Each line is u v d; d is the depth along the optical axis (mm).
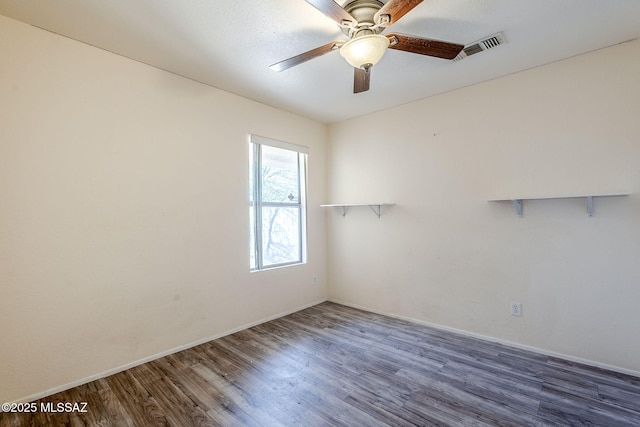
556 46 2301
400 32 2117
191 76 2750
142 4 1798
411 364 2424
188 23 1991
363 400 1966
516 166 2707
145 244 2504
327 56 2400
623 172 2258
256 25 2016
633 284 2232
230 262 3092
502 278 2791
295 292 3781
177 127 2709
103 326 2283
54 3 1782
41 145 2031
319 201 4133
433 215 3215
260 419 1794
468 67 2607
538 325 2609
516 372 2281
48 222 2057
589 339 2389
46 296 2047
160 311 2586
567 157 2475
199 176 2855
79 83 2186
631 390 2033
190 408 1901
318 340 2904
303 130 3898
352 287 3961
